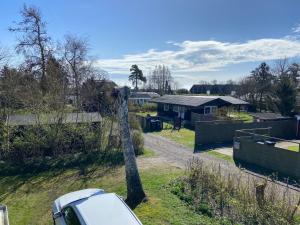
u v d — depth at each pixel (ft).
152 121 101.81
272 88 162.71
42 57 123.03
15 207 37.37
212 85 290.97
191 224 29.04
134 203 35.09
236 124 84.58
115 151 61.87
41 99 69.26
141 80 286.25
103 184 44.24
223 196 34.91
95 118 65.26
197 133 78.43
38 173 50.72
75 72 125.70
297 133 97.45
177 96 145.18
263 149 55.93
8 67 89.35
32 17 120.67
